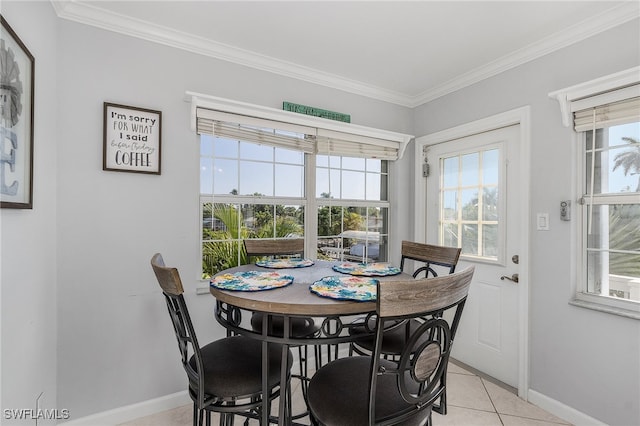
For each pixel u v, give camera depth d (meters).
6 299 1.15
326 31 1.92
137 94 1.88
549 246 1.99
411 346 0.96
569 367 1.87
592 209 1.85
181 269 2.01
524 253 2.12
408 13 1.73
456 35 1.95
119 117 1.82
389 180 3.02
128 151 1.84
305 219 2.59
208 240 2.18
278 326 1.58
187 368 1.23
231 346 1.42
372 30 1.90
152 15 1.77
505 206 2.31
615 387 1.67
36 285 1.43
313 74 2.45
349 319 2.56
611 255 1.78
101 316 1.79
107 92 1.79
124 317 1.85
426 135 2.91
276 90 2.34
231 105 2.08
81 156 1.73
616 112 1.69
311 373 2.42
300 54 2.21
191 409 1.96
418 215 2.97
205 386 1.17
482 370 2.44
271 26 1.87
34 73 1.36
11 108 1.15
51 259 1.60
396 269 1.70
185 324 1.15
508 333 2.27
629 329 1.63
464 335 2.60
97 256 1.77
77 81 1.71
